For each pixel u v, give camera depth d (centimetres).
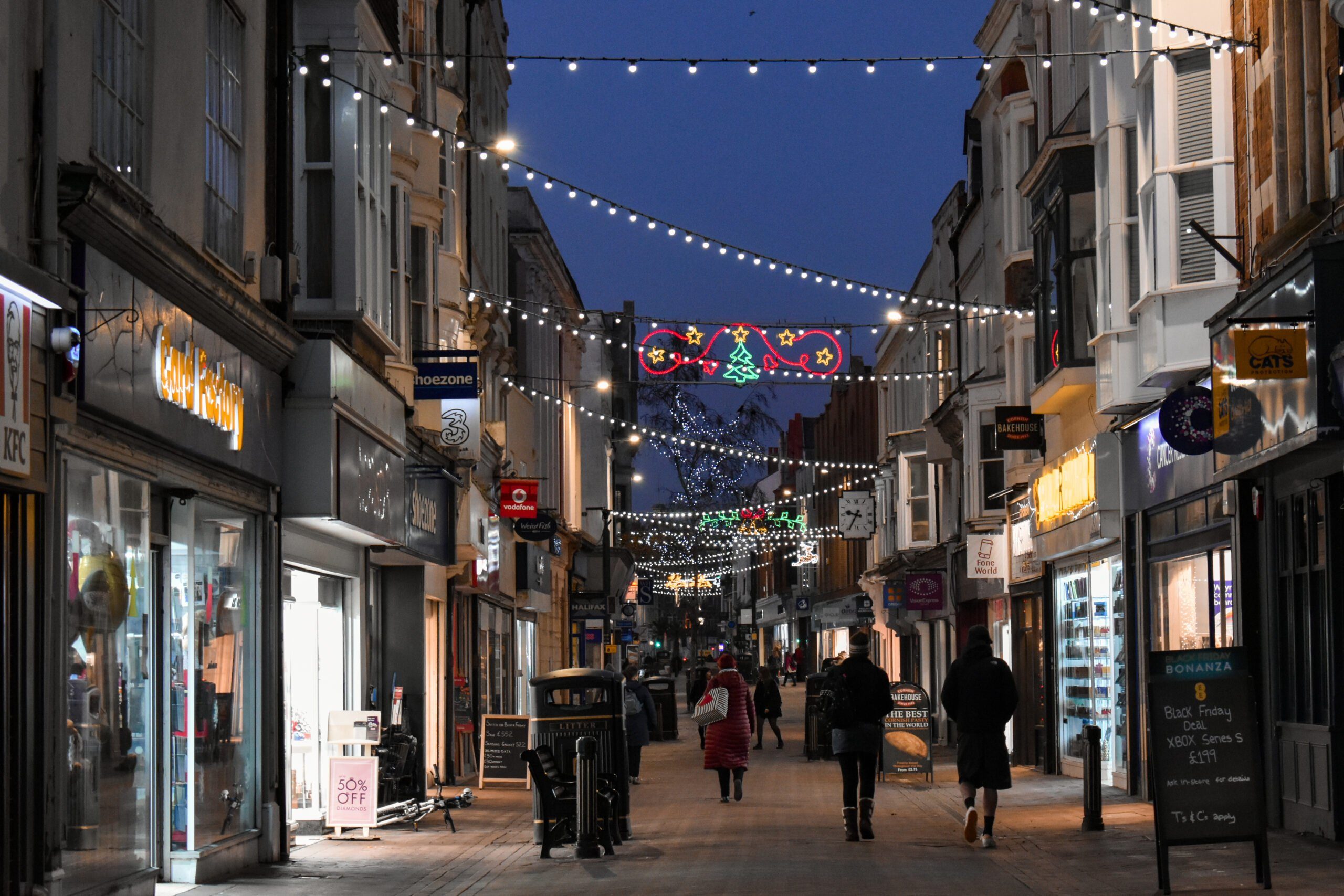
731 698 2050
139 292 1078
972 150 3441
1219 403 1476
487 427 2908
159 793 1191
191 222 1231
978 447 3138
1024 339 2811
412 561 2033
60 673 952
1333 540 1381
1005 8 2867
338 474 1510
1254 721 1089
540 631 3928
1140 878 1171
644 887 1200
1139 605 1953
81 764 1011
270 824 1404
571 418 4731
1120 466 2000
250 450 1360
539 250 4044
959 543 3450
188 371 1177
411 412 1908
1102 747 2153
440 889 1226
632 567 6016
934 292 4075
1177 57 1692
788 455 9038
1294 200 1466
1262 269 1531
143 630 1138
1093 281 2184
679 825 1741
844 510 4928
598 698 1596
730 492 6506
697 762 3023
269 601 1434
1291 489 1486
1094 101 1936
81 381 962
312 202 1662
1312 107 1438
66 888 975
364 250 1720
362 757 1627
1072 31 2355
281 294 1458
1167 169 1688
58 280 900
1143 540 1936
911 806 1933
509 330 3412
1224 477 1553
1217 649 1094
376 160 1791
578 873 1314
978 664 1439
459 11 2802
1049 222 2309
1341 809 1366
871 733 1518
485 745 2283
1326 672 1406
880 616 5038
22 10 916
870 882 1188
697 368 3044
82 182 937
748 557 10950
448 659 2395
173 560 1217
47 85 927
